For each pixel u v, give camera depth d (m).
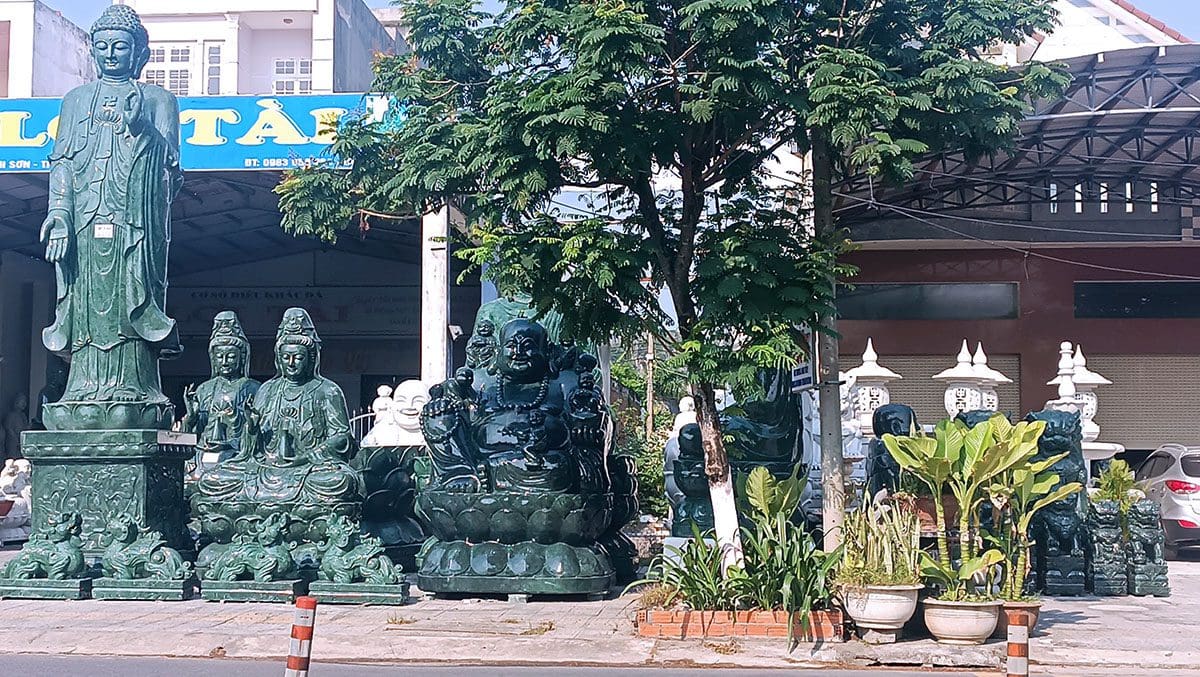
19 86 29.44
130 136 13.98
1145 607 12.73
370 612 11.81
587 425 13.09
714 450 10.40
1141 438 29.92
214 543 13.48
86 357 13.86
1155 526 13.81
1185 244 28.97
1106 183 27.53
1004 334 29.97
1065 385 17.14
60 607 12.22
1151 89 22.28
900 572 9.75
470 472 12.86
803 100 9.72
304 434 13.73
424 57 12.54
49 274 34.06
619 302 10.23
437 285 21.58
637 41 9.18
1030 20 10.38
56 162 14.09
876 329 30.23
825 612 9.90
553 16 9.61
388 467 15.15
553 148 9.69
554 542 12.66
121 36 14.15
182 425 15.86
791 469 14.23
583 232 9.80
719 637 9.95
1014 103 10.11
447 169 11.70
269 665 9.59
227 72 32.62
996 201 28.66
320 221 14.80
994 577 10.69
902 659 9.48
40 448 13.52
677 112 10.09
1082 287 29.98
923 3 10.50
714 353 9.82
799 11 10.37
